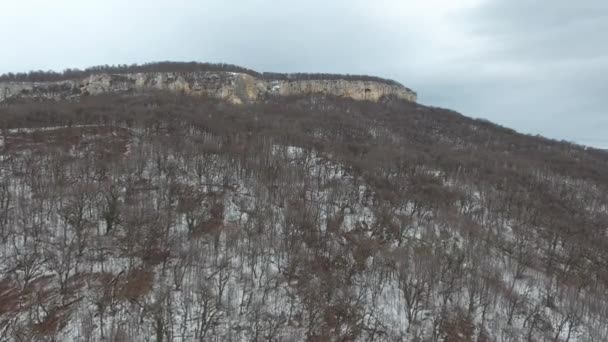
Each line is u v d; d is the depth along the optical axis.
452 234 68.62
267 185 71.38
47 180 60.62
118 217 54.34
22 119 91.50
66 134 86.31
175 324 41.62
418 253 58.62
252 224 60.75
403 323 48.53
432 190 81.44
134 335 39.47
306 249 57.00
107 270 47.44
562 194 99.50
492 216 78.38
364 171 85.62
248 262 52.97
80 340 38.22
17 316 39.31
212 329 41.62
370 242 61.59
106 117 98.88
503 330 49.19
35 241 48.75
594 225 84.50
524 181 102.88
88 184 59.56
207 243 55.34
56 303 41.69
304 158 88.44
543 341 48.75
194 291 46.31
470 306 49.78
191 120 104.19
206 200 65.81
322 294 48.53
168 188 64.56
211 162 77.62
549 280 60.44
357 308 48.00
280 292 49.62
